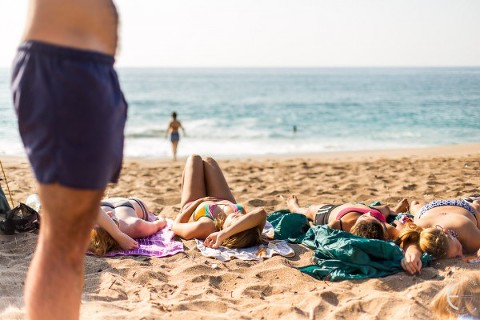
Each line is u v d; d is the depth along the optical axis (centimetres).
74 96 187
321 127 2806
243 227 517
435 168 1126
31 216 556
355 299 374
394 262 453
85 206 196
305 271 450
